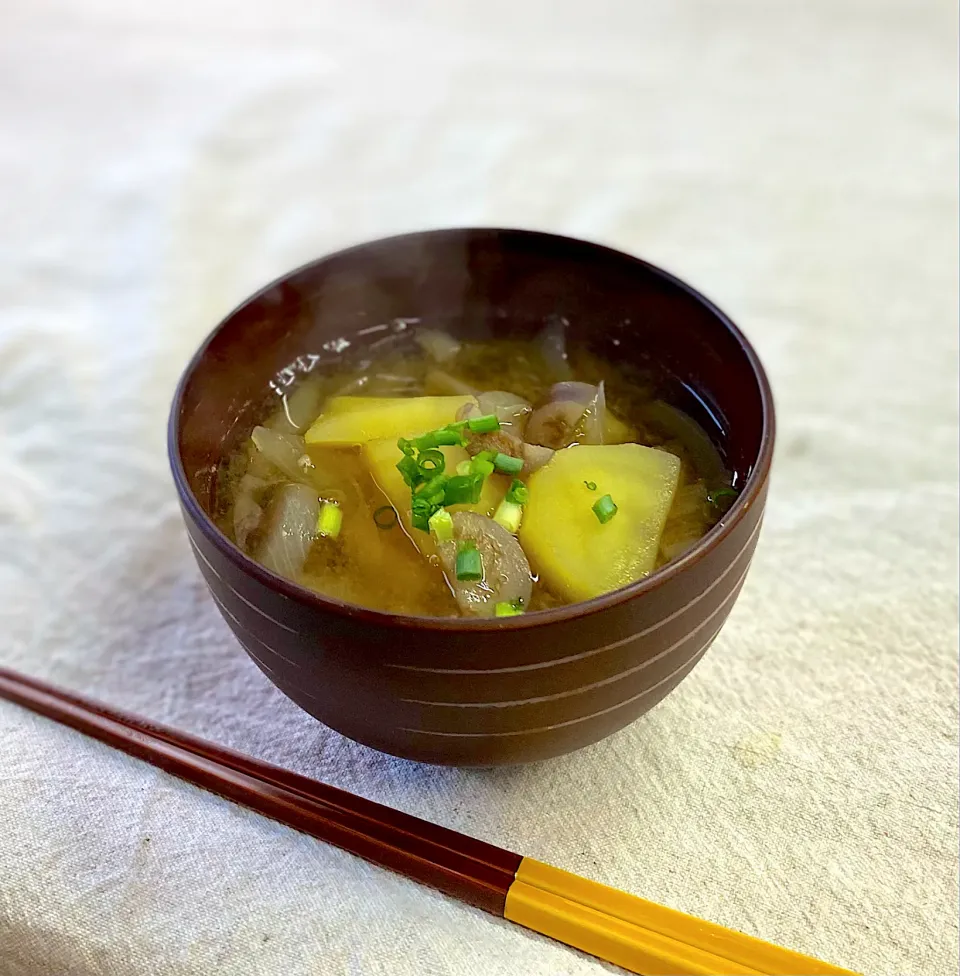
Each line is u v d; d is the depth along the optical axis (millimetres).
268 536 212
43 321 368
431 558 209
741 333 218
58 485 295
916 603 254
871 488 286
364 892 199
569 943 191
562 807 215
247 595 179
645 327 250
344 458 235
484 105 504
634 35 563
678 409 243
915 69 516
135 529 280
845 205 417
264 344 243
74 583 265
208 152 475
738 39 553
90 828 209
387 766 222
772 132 469
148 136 494
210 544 181
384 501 224
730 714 232
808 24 561
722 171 441
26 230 425
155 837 208
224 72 551
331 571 209
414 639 165
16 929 196
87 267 401
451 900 199
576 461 215
